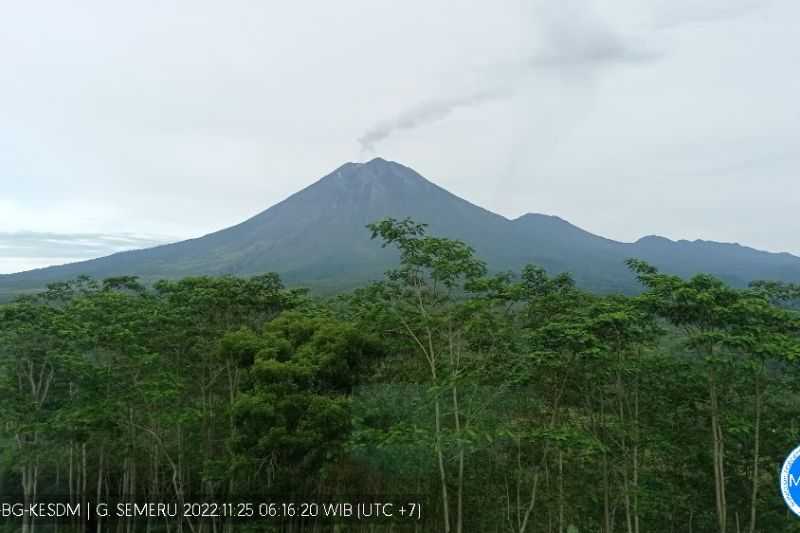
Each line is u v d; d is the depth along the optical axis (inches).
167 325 738.2
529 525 688.4
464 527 681.0
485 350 628.1
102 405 685.3
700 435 588.4
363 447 576.7
